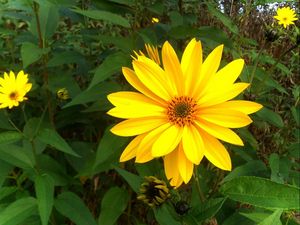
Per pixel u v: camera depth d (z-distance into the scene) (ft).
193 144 0.50
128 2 0.83
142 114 0.52
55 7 0.90
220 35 0.86
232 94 0.52
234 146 0.83
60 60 0.88
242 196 0.48
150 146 0.50
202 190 0.75
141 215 0.93
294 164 0.89
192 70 0.55
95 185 0.93
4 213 0.64
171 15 0.93
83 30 1.03
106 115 0.91
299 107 0.90
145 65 0.53
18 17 1.01
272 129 1.18
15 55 1.09
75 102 0.75
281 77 1.40
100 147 0.69
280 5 1.66
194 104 0.53
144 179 0.64
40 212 0.61
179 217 0.56
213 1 1.19
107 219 0.75
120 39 0.82
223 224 0.69
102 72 0.72
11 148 0.70
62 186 0.82
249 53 1.05
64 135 1.03
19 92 0.71
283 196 0.46
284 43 1.46
